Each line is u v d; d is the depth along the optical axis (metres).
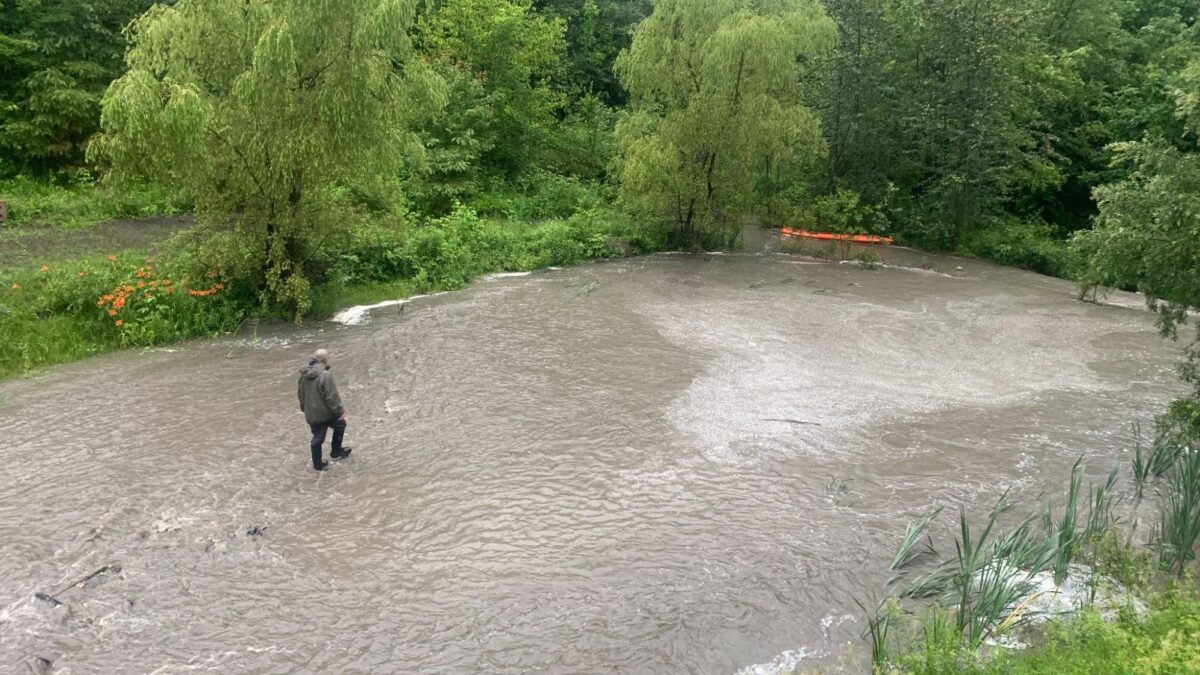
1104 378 14.42
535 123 33.19
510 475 9.93
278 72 14.41
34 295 14.90
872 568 8.12
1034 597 7.12
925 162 31.81
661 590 7.62
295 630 6.90
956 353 15.75
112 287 15.40
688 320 17.59
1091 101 33.00
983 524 9.07
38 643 6.59
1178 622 6.11
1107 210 10.07
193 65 15.16
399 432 11.16
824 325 17.53
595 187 31.38
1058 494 9.87
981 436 11.55
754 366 14.39
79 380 12.98
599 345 15.48
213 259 15.73
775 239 29.47
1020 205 34.25
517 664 6.54
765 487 9.77
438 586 7.60
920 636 6.93
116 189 14.87
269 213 15.87
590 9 38.69
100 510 8.82
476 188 28.95
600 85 40.66
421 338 15.62
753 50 23.80
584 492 9.53
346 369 13.75
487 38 31.58
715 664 6.64
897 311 19.20
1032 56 29.98
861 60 29.78
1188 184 9.45
